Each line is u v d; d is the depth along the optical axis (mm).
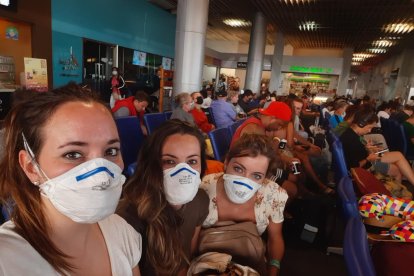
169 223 957
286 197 1370
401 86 15320
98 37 6793
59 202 536
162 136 965
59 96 535
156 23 9250
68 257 554
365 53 18812
